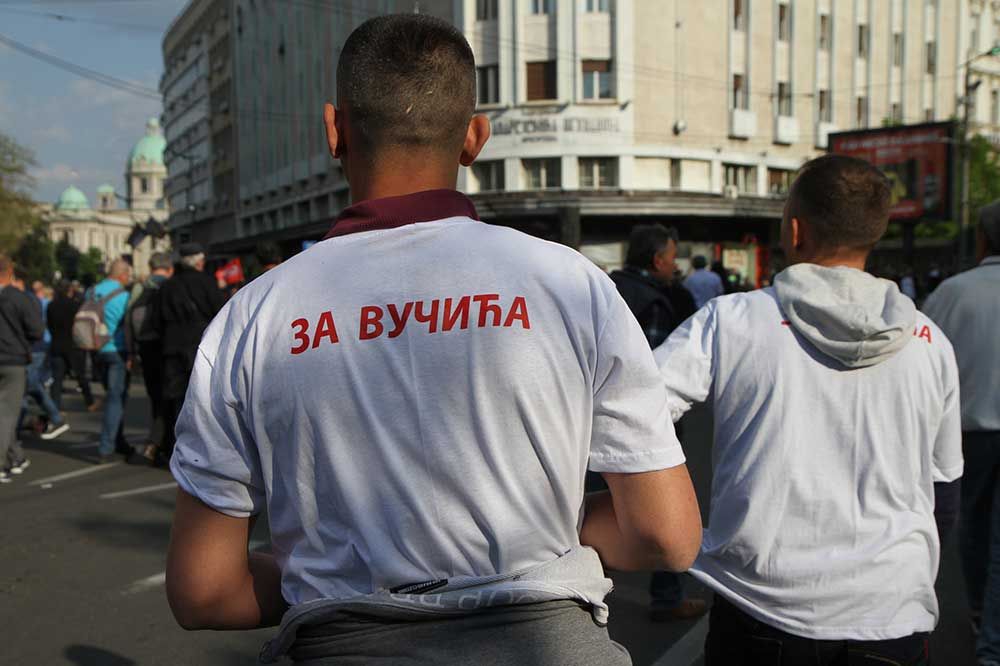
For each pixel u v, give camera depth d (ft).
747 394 6.14
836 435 6.00
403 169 4.12
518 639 3.67
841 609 5.84
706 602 13.91
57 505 20.40
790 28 105.29
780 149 104.99
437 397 3.72
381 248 3.94
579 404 3.83
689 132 95.96
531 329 3.76
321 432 3.76
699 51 96.58
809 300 6.05
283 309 3.89
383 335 3.77
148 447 26.45
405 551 3.70
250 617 4.14
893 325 5.94
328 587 3.84
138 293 25.05
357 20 108.58
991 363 10.58
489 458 3.68
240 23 153.07
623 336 3.89
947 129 82.48
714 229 99.40
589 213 90.33
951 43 130.11
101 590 14.61
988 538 11.39
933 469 6.46
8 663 11.69
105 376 25.93
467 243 3.91
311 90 121.90
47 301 41.24
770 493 5.99
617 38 90.68
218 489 3.93
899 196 85.40
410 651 3.65
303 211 128.26
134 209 416.26
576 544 3.97
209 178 176.96
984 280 10.74
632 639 12.50
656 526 3.89
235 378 3.90
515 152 91.35
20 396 23.57
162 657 11.95
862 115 115.96
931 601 6.10
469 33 92.58
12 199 145.07
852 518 5.92
